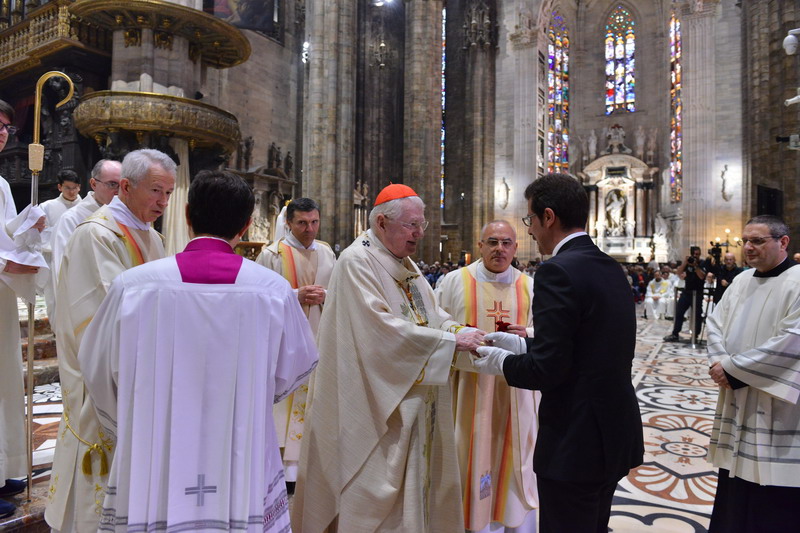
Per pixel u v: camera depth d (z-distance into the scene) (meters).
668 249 30.33
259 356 1.85
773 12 18.75
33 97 14.23
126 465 1.76
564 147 34.78
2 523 2.80
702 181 24.53
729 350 3.03
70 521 2.33
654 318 16.75
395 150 30.94
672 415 5.89
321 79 20.67
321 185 20.56
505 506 3.05
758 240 2.96
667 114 32.59
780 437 2.76
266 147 24.69
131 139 11.93
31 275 2.99
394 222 2.60
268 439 1.93
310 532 2.60
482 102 29.47
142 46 12.04
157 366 1.77
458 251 30.61
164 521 1.75
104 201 3.61
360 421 2.47
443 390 2.68
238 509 1.76
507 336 2.43
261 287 1.90
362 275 2.53
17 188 14.44
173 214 12.10
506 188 28.95
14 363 3.07
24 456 3.09
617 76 35.25
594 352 1.98
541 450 2.06
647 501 3.79
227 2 15.99
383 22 29.70
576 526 1.98
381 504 2.40
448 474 2.63
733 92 24.20
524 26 28.88
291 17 26.39
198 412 1.78
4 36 14.10
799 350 2.65
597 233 33.75
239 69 23.41
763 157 20.67
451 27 31.61
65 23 12.25
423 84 25.39
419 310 2.73
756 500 2.85
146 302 1.79
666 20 33.41
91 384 1.86
